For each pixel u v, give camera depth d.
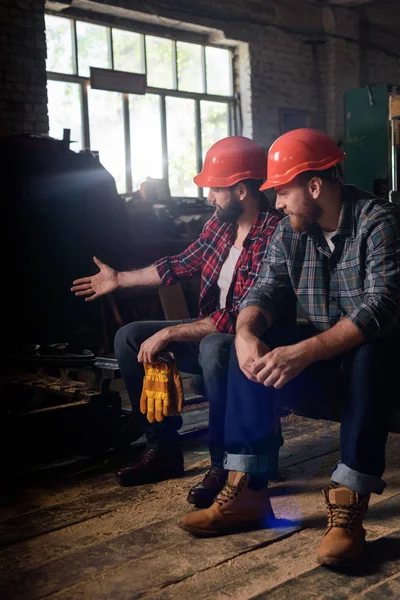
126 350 2.67
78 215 5.60
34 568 1.94
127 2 7.58
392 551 1.96
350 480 1.91
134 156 8.02
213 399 2.29
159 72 8.23
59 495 2.57
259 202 2.54
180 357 2.67
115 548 2.06
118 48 7.80
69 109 7.43
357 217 2.08
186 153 8.58
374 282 1.99
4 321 5.29
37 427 2.86
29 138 5.39
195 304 7.19
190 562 1.95
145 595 1.77
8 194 5.27
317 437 3.22
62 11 7.25
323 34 9.87
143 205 7.27
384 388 1.94
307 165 2.04
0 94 6.72
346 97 9.23
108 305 6.17
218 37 8.71
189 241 7.12
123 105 7.87
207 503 2.37
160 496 2.53
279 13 9.27
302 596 1.72
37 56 6.93
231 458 2.13
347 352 1.99
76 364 3.02
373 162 9.10
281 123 9.46
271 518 2.20
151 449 2.70
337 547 1.85
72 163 5.56
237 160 2.49
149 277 2.84
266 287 2.26
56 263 5.50
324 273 2.19
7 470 2.79
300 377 2.21
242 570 1.89
